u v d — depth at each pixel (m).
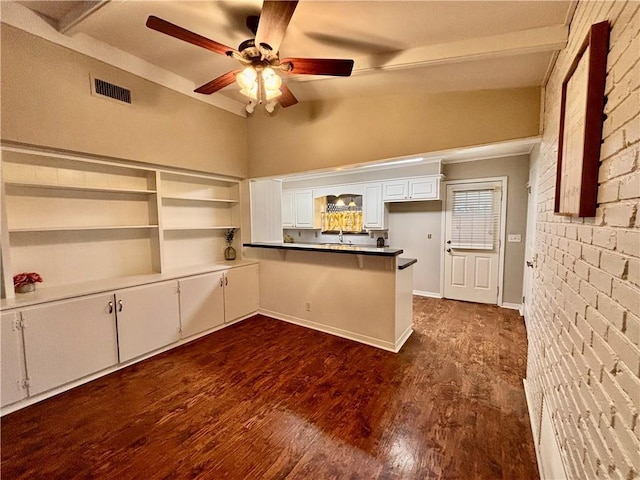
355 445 1.77
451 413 2.04
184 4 1.96
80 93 2.51
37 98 2.28
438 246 4.98
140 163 3.04
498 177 4.38
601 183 0.94
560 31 1.60
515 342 3.18
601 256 0.93
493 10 1.56
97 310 2.50
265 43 1.72
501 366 2.67
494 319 3.90
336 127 3.29
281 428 1.91
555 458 1.34
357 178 5.53
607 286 0.88
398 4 1.60
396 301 3.00
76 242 2.79
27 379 2.12
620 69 0.83
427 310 4.29
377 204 5.27
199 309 3.33
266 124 3.89
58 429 1.91
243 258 4.26
